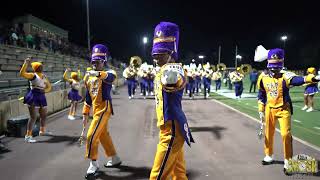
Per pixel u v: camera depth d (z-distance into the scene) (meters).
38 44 26.81
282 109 5.73
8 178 5.60
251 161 6.47
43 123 8.98
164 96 3.48
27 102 8.23
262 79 6.02
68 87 16.11
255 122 11.04
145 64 21.17
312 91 14.11
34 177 5.64
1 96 9.46
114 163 6.11
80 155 6.98
